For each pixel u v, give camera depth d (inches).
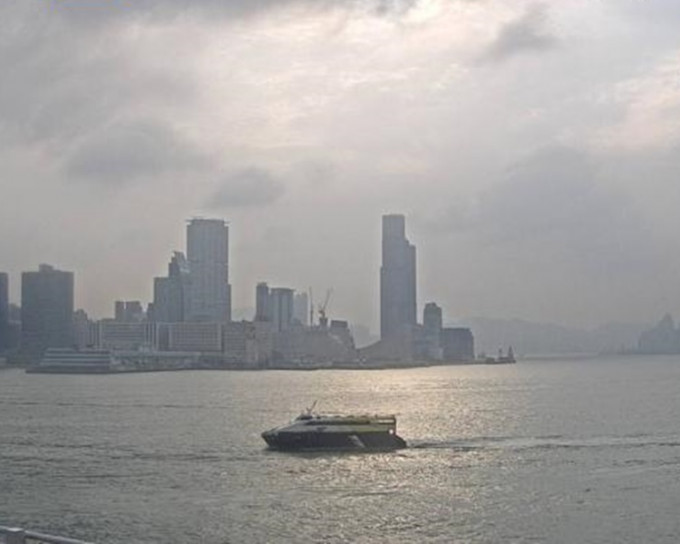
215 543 3472.0
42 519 3949.3
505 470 5403.5
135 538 3570.4
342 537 3563.0
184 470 5442.9
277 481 4977.9
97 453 6328.7
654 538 3545.8
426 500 4350.4
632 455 6146.7
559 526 3745.1
